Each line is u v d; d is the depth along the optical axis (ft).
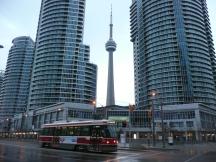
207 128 434.71
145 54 613.93
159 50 579.48
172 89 528.63
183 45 561.84
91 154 92.02
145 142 227.20
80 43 627.87
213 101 541.75
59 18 637.30
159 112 459.73
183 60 547.49
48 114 452.35
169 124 410.31
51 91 567.59
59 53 601.62
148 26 624.18
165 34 584.81
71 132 117.08
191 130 413.39
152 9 628.28
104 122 103.91
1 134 510.99
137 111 458.91
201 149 144.36
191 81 531.09
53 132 130.72
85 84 599.16
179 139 314.96
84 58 619.26
